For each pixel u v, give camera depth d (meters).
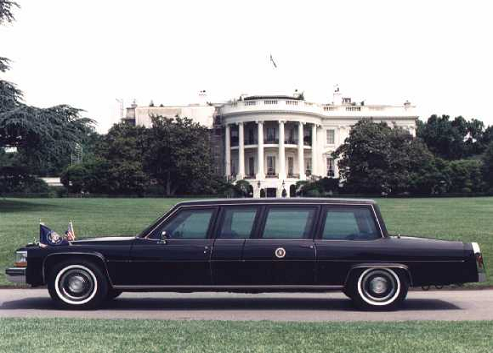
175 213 9.50
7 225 22.42
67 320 7.96
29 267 9.44
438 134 103.31
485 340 6.59
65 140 35.41
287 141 75.88
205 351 6.11
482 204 41.12
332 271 9.15
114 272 9.30
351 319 8.57
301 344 6.39
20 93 35.84
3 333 6.97
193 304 9.95
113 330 7.15
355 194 66.56
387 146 66.12
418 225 22.88
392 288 9.21
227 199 9.58
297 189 70.06
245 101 73.69
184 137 66.81
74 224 22.95
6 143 35.81
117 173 65.88
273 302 10.11
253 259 9.13
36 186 66.19
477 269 9.17
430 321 8.03
